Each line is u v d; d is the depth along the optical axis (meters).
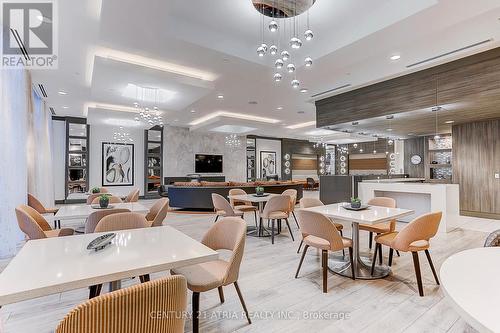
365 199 6.38
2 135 3.61
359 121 6.04
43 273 1.35
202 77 5.29
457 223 5.55
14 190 3.95
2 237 3.64
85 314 0.90
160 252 1.69
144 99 6.64
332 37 3.92
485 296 0.83
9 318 2.25
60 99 7.14
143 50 4.16
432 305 2.42
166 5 3.00
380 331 2.04
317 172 16.67
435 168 9.25
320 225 2.71
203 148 12.42
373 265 3.11
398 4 3.08
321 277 3.07
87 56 4.54
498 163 6.38
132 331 0.98
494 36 3.60
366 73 5.00
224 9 3.47
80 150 9.80
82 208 3.80
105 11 3.11
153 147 11.30
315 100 6.86
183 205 8.09
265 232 5.34
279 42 4.27
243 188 8.31
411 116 5.56
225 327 2.11
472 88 4.19
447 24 3.13
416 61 4.46
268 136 14.58
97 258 1.58
